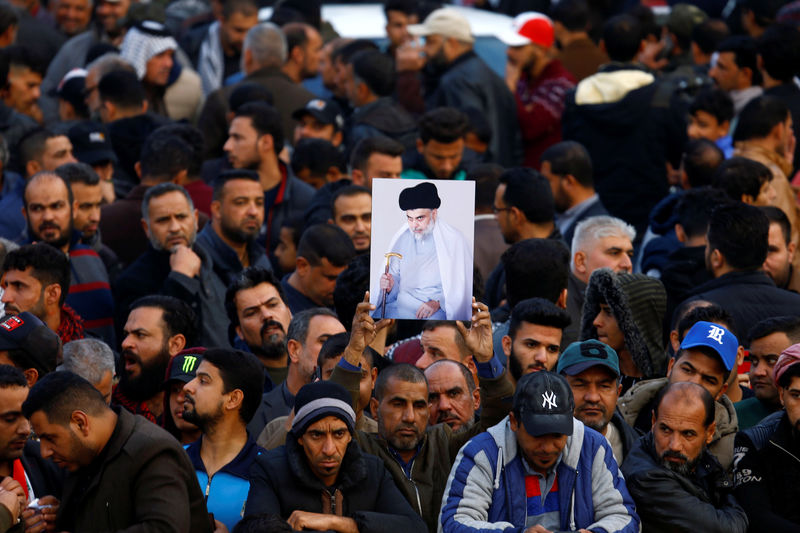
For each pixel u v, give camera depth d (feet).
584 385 62.13
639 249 114.42
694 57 144.56
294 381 71.05
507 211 89.25
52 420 55.31
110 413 56.75
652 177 115.85
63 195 84.74
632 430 64.28
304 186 105.70
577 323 82.28
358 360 60.59
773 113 100.94
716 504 60.59
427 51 132.36
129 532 54.54
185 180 100.63
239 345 78.54
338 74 130.41
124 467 55.88
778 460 61.16
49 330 65.46
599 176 116.88
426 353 70.95
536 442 56.34
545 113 130.72
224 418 62.85
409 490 60.80
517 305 68.69
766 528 59.88
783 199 97.35
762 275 78.43
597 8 161.07
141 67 126.11
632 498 58.90
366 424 65.62
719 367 64.08
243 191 90.17
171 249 86.07
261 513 55.21
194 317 75.61
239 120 102.73
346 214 91.50
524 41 131.23
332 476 58.39
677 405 59.72
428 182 59.26
